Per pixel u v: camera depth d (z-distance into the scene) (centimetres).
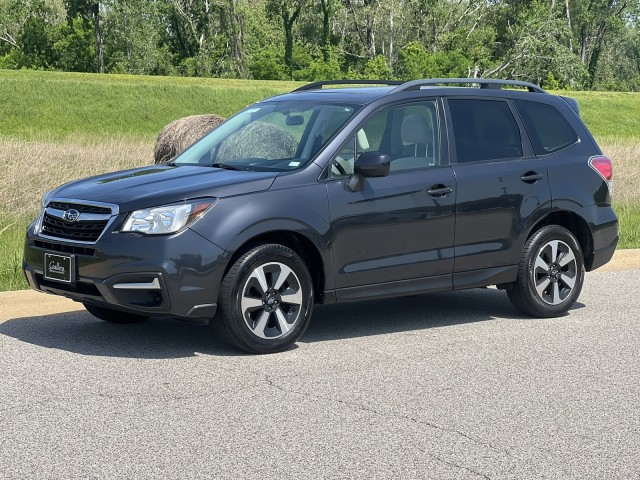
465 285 775
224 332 673
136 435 507
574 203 830
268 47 8850
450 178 759
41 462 466
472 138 785
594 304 900
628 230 1347
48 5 9188
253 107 805
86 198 675
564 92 7106
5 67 8381
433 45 9094
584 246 855
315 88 834
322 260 700
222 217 659
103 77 6203
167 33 9156
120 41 8450
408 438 511
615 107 6550
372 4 9088
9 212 1330
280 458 475
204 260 650
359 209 712
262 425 528
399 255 736
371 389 604
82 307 840
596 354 708
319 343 729
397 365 665
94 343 711
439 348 719
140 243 643
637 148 2300
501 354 704
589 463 478
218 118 2158
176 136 2125
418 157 754
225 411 552
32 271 698
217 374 630
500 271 794
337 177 709
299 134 738
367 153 707
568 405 578
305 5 9100
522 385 621
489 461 478
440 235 754
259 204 671
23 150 1716
